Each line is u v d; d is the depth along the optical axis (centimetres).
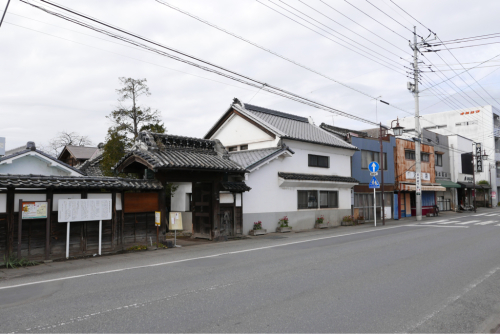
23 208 973
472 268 870
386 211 2823
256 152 1950
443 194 3953
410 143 3141
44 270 903
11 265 931
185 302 599
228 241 1474
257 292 659
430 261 959
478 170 4506
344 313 544
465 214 3481
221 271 850
